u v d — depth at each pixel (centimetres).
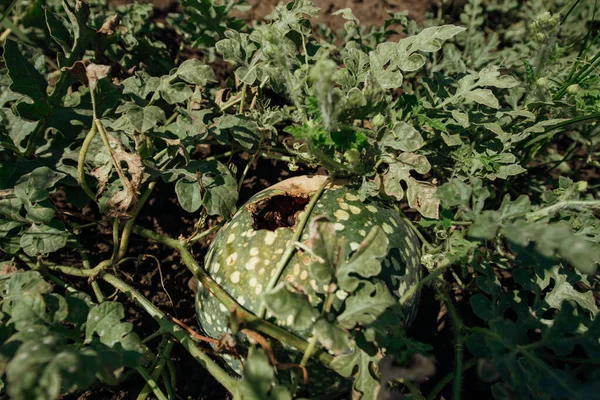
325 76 183
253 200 239
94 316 196
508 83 250
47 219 226
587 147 349
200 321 237
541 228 182
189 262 233
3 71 267
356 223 222
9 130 257
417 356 194
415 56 244
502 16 405
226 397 259
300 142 311
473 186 199
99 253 294
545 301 227
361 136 227
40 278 207
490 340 195
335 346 176
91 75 208
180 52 374
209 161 250
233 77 316
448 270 290
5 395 197
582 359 225
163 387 257
